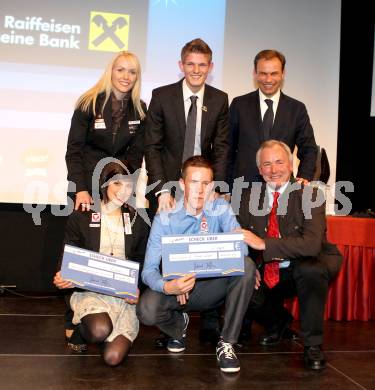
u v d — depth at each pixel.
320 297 2.70
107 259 2.62
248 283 2.62
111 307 2.67
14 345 2.85
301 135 3.56
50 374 2.42
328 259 2.82
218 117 3.35
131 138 3.36
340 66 4.67
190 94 3.32
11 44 4.40
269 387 2.37
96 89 3.30
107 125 3.27
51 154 4.44
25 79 4.41
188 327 3.43
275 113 3.52
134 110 3.34
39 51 4.43
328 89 4.68
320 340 2.71
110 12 4.50
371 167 4.70
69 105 4.46
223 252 2.58
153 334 3.20
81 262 2.60
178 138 3.29
